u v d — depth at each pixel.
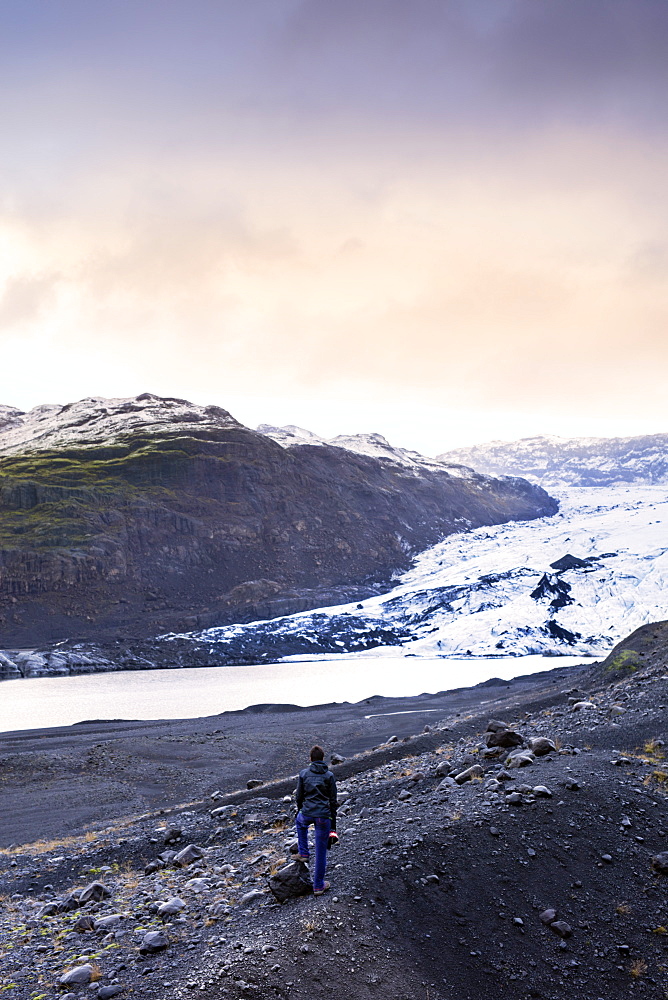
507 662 132.12
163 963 9.62
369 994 8.79
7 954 10.84
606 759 16.55
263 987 8.66
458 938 10.12
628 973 10.00
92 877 16.94
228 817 20.78
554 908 11.00
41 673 121.06
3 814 29.77
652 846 12.73
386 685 97.19
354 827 13.92
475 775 16.53
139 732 51.94
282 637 157.25
